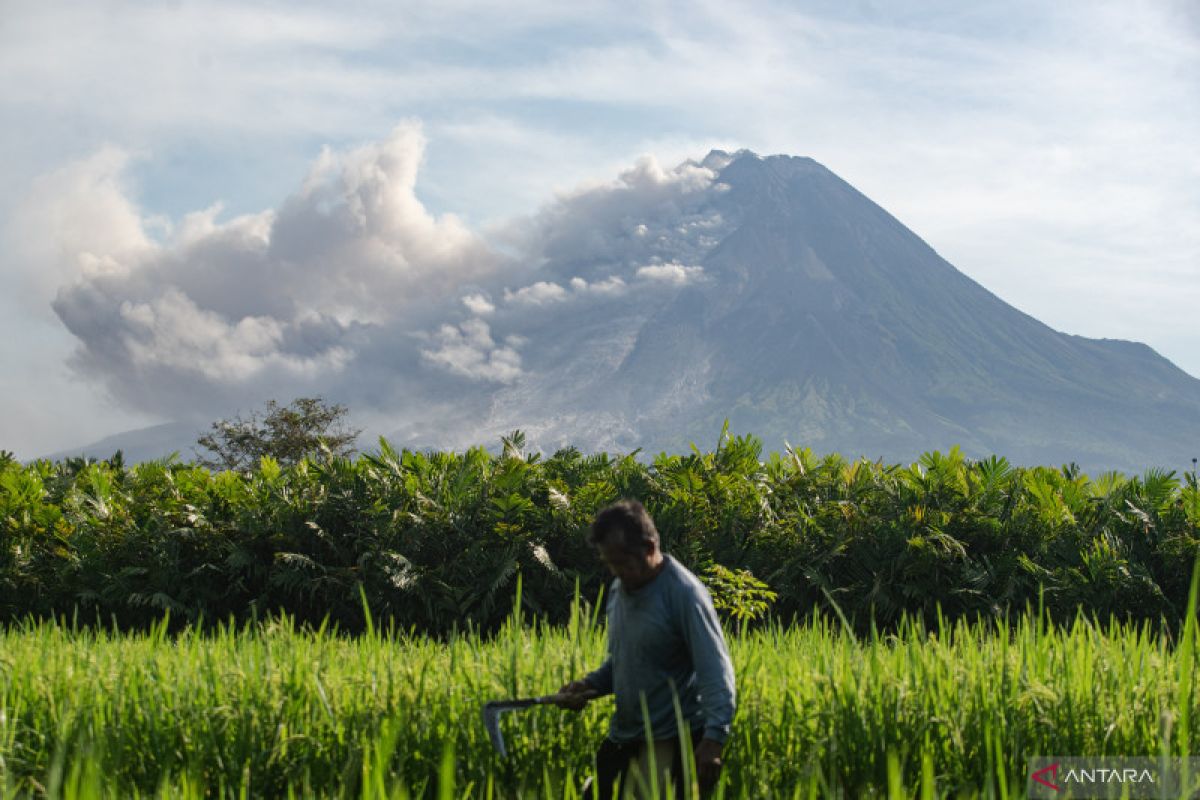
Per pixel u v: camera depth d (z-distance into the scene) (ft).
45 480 47.03
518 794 16.76
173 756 17.62
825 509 42.47
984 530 41.14
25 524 41.29
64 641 28.35
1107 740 17.06
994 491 42.24
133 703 18.65
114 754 17.34
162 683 19.53
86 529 41.24
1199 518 39.42
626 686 16.80
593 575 41.45
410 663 21.66
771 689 19.13
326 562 41.78
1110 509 41.60
